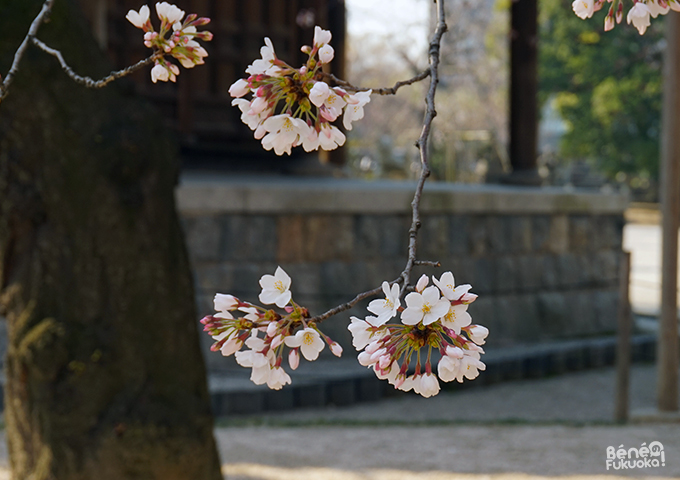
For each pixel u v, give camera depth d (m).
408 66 25.80
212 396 7.25
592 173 45.44
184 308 3.87
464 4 25.56
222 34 12.12
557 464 5.41
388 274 9.23
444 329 1.25
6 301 3.61
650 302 15.29
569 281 10.89
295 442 6.13
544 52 32.00
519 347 9.95
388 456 5.70
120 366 3.60
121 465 3.54
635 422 6.91
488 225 10.07
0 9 3.53
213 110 12.21
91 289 3.59
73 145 3.55
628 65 31.08
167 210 3.84
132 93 3.89
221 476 3.96
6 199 3.49
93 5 8.09
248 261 8.62
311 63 1.37
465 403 8.15
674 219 6.86
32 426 3.56
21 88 3.46
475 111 37.22
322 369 8.33
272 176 12.23
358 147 25.70
